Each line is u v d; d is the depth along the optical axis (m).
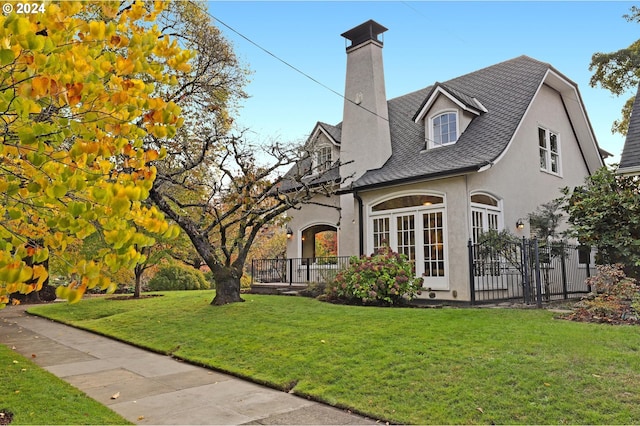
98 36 2.57
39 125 2.57
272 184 12.11
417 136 15.37
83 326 11.41
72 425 4.43
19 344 9.30
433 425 4.41
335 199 16.05
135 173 2.82
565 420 4.23
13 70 2.40
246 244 12.48
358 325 8.01
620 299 8.07
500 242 11.09
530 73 15.05
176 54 2.96
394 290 10.73
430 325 7.57
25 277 2.38
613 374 5.00
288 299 12.22
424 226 12.65
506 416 4.41
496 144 12.45
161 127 2.98
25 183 2.87
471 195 11.93
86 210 2.52
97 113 2.73
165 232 2.77
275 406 5.17
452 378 5.31
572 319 7.89
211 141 11.45
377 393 5.22
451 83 17.50
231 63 14.55
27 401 5.15
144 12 2.91
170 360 7.66
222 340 8.16
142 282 24.02
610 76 21.77
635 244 9.74
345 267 13.01
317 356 6.61
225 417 4.80
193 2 12.87
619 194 10.31
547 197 14.80
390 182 13.00
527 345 6.08
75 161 2.72
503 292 12.41
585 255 15.59
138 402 5.33
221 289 11.86
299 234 17.20
